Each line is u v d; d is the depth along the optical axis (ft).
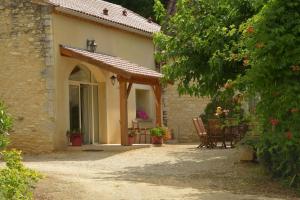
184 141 76.64
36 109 57.93
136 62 74.33
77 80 63.52
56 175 37.91
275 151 34.58
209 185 34.94
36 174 25.18
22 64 58.59
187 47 42.34
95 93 66.90
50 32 57.57
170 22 44.14
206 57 41.96
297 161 33.06
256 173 39.34
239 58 35.40
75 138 60.34
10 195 21.71
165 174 40.96
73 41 61.26
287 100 29.84
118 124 69.10
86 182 34.96
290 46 29.63
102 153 56.44
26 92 58.34
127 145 60.08
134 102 73.41
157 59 43.75
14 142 58.44
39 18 57.88
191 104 76.79
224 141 59.57
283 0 29.94
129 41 72.79
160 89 67.67
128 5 104.17
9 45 59.11
